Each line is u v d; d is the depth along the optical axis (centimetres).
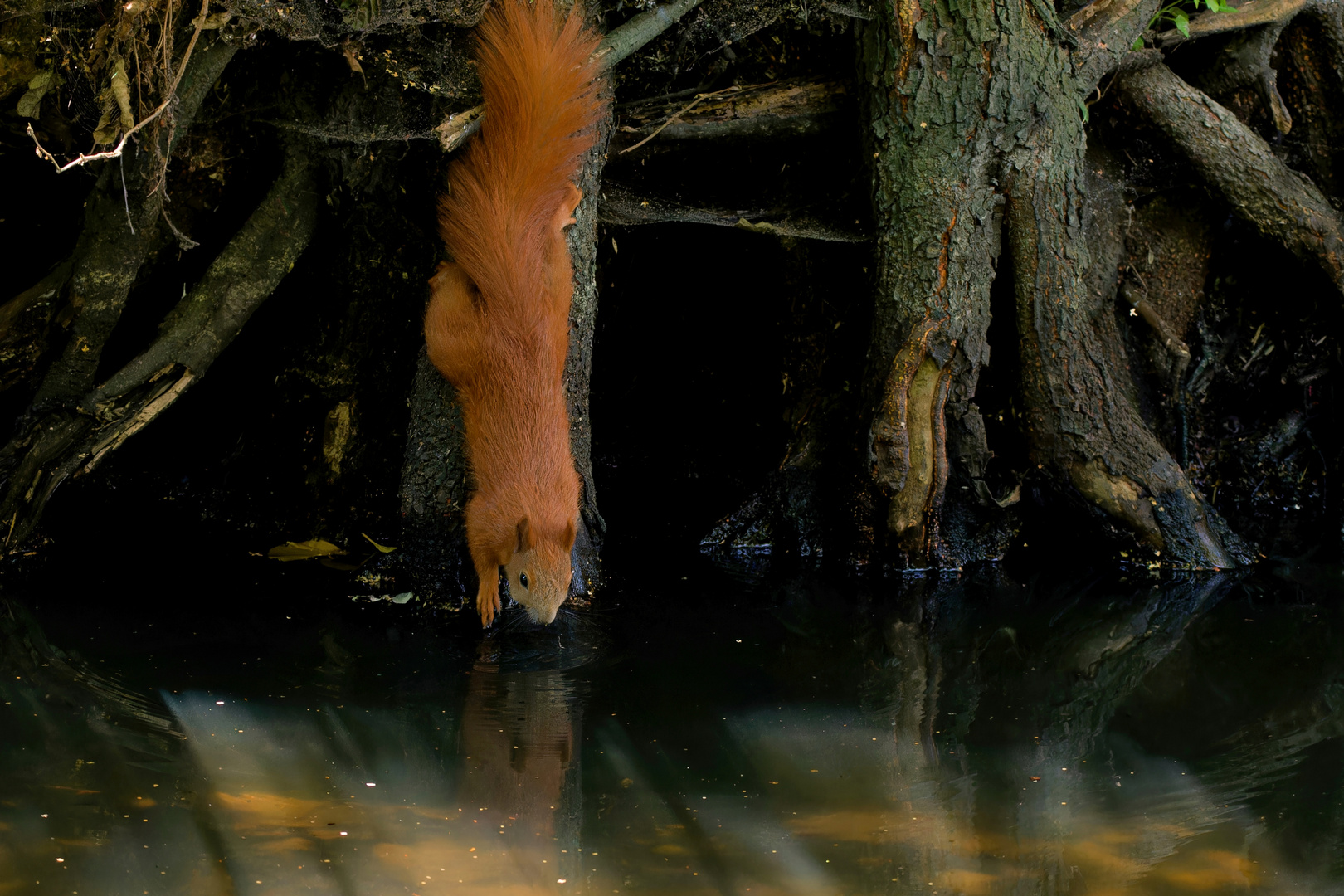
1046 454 1036
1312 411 1245
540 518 757
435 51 844
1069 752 630
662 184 1062
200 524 1048
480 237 784
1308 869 496
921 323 966
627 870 484
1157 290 1155
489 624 813
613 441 1348
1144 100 1043
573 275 869
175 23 755
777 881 478
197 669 707
